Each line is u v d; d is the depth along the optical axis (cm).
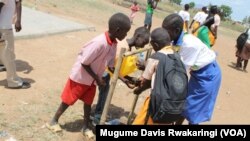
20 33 657
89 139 362
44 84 480
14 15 458
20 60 551
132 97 502
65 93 357
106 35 332
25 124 368
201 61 348
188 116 364
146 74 296
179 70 289
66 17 1062
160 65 287
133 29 1202
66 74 538
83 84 350
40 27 750
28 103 414
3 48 427
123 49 313
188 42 341
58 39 725
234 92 681
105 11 1512
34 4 1142
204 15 934
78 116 407
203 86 355
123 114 437
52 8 1180
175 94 282
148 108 297
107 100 328
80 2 1550
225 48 1342
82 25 898
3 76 476
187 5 1035
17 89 444
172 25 313
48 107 414
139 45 373
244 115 553
